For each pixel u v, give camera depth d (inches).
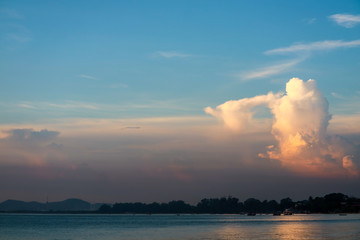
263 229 7003.0
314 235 5260.8
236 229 7175.2
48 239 5403.5
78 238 5521.7
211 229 7273.6
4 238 5639.8
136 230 7317.9
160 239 5108.3
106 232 6786.4
